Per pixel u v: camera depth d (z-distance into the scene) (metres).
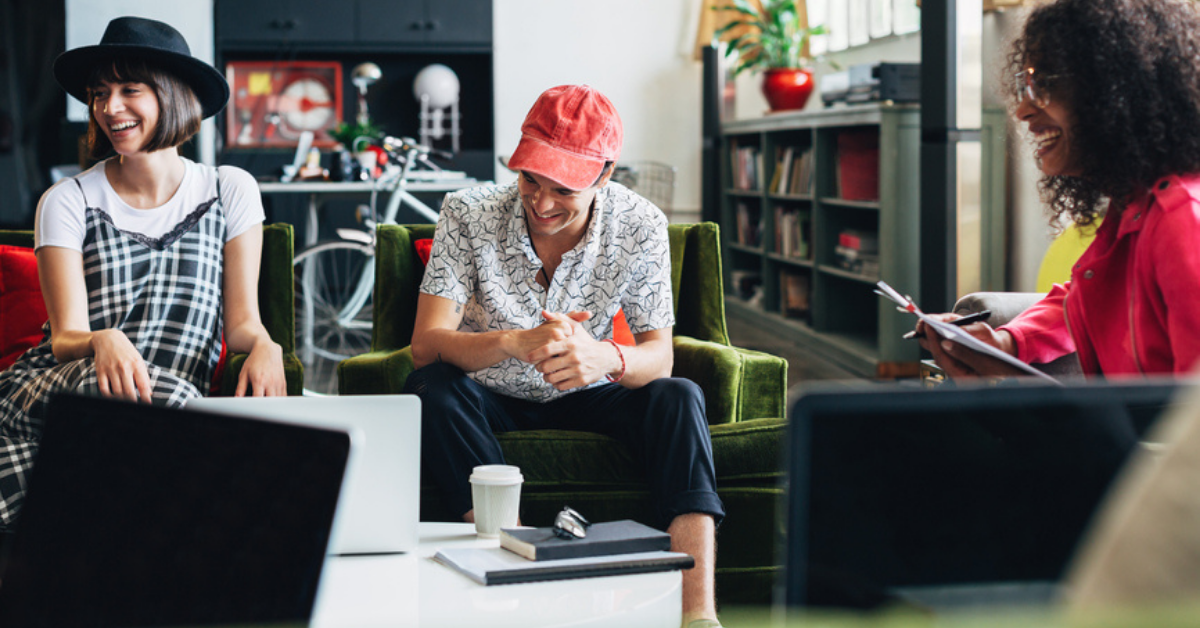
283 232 2.29
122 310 1.96
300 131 6.70
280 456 0.83
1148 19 1.38
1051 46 1.42
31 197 6.89
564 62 7.05
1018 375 1.56
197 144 6.13
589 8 7.04
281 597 0.80
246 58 6.61
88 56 1.91
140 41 1.95
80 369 1.74
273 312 2.25
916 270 4.59
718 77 6.84
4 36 6.79
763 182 6.11
